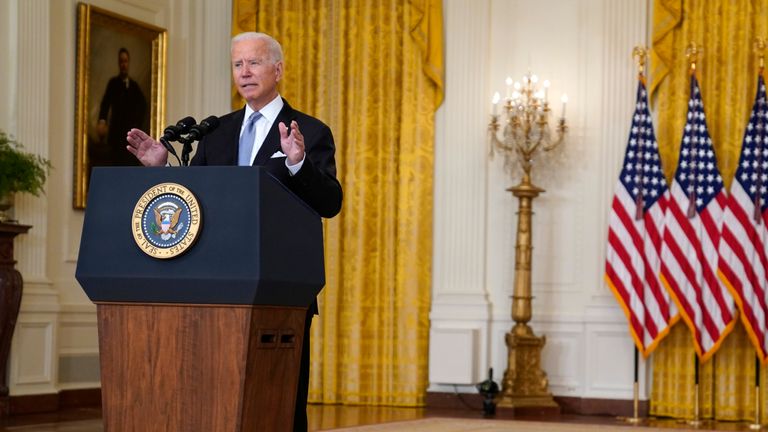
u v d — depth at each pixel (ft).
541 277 41.47
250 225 11.00
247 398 11.06
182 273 11.06
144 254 11.23
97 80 40.75
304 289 12.02
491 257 42.19
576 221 41.16
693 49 38.14
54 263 39.09
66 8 39.78
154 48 43.42
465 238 42.19
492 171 42.32
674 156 39.81
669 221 38.32
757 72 38.88
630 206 38.83
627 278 38.63
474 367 41.27
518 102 41.19
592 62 41.32
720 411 38.88
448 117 42.70
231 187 11.11
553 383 40.96
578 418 38.58
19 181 35.04
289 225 11.61
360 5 43.80
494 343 41.88
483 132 42.32
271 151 14.29
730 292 37.35
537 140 41.16
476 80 42.42
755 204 37.52
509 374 39.55
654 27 39.96
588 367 40.37
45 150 38.01
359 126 43.42
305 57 44.27
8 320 34.94
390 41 43.32
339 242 43.39
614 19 40.98
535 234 41.60
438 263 42.70
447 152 42.63
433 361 41.63
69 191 39.75
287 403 11.94
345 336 43.29
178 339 11.18
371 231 43.21
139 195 11.35
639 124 38.99
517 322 39.78
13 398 36.01
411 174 42.80
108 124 41.22
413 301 42.42
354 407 41.83
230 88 45.57
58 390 38.11
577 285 41.09
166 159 13.43
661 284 38.42
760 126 37.63
